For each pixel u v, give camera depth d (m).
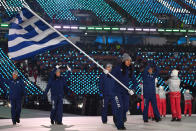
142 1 36.09
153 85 9.92
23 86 9.55
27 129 8.00
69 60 28.58
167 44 31.69
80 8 33.00
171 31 31.06
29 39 7.05
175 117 10.73
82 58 28.75
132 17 32.91
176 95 10.73
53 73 9.60
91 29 30.38
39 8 33.09
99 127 8.48
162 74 28.78
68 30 30.36
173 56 29.80
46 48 6.97
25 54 6.96
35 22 7.02
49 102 20.11
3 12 29.02
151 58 29.41
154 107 10.01
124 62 7.46
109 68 9.92
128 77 7.53
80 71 27.09
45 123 9.98
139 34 31.19
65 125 9.22
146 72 9.91
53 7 33.22
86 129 7.91
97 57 29.17
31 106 20.09
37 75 25.98
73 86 25.05
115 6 33.75
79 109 19.47
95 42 30.95
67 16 32.38
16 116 9.63
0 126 8.95
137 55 29.53
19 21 6.98
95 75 26.45
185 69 29.20
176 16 33.03
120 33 31.05
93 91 24.91
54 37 7.08
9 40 7.00
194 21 32.44
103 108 9.80
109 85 9.75
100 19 32.44
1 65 26.31
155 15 32.88
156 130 7.43
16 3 30.75
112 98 7.46
